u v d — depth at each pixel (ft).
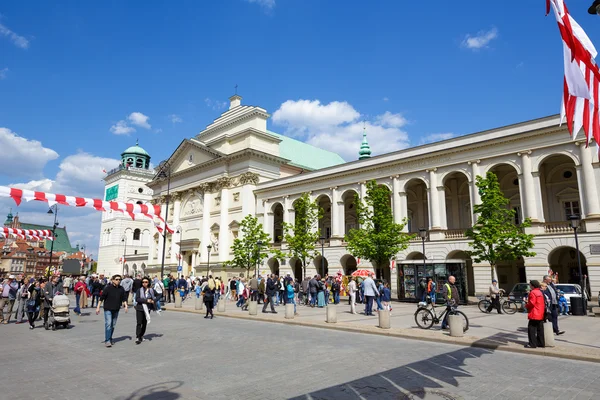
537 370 29.73
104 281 108.88
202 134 213.46
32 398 23.34
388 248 105.29
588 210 93.35
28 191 69.87
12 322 65.16
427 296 81.92
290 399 23.15
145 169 292.81
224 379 27.45
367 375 28.35
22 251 398.21
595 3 27.35
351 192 146.10
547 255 96.89
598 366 31.01
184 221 203.72
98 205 78.18
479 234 92.68
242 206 172.86
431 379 27.25
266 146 185.78
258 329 54.13
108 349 39.29
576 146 97.35
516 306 73.10
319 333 50.06
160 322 62.85
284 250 154.81
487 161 110.83
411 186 142.72
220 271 172.96
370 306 69.21
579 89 25.68
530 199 101.86
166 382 26.68
